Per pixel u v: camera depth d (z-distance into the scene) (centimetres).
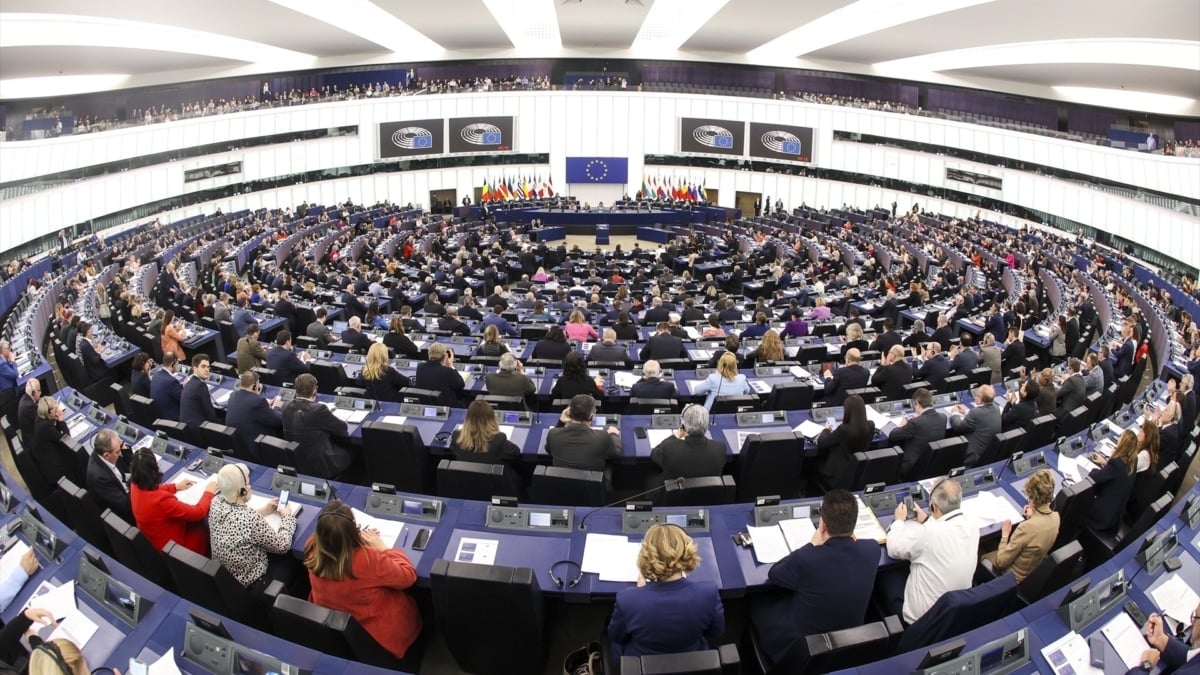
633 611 433
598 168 4159
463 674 585
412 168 4059
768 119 4059
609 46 4162
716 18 3028
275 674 418
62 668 371
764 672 521
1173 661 438
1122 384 1135
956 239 2881
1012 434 803
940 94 4338
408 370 1100
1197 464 997
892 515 639
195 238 2742
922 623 470
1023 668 441
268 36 3312
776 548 576
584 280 2164
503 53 4178
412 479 781
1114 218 3228
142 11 2627
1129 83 3512
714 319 1314
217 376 1012
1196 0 2142
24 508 589
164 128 3316
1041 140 3516
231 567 557
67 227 2878
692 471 668
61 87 3988
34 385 858
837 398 956
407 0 2675
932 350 1084
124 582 502
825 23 3453
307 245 2661
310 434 759
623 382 1016
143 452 590
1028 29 2781
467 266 2322
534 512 602
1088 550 687
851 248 2741
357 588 496
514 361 923
